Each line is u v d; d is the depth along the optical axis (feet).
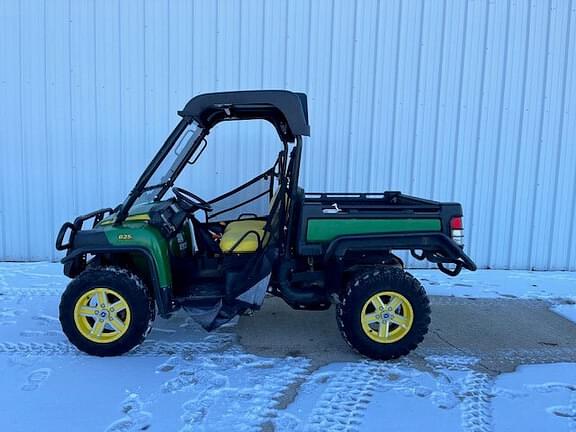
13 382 8.87
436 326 12.22
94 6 16.72
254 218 12.85
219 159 17.31
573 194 17.99
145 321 9.84
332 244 9.95
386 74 17.17
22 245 17.85
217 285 11.02
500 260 18.22
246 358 10.09
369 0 16.84
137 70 17.04
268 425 7.66
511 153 17.70
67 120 17.26
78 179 17.53
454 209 10.28
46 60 16.97
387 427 7.67
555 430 7.68
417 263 18.13
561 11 17.03
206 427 7.57
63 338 10.93
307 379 9.18
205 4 16.76
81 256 10.55
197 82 17.12
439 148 17.58
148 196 10.57
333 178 17.57
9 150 17.37
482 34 17.11
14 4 16.66
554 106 17.49
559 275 17.57
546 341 11.34
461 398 8.59
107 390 8.63
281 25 16.88
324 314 13.02
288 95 9.67
